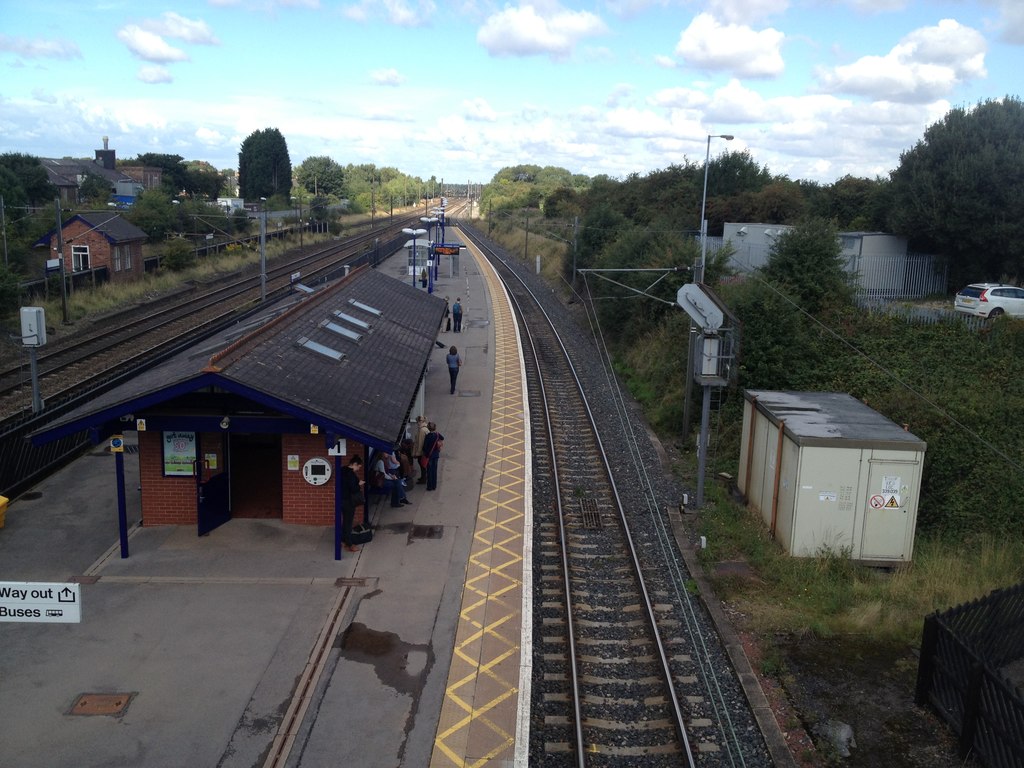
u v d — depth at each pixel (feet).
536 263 192.65
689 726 29.94
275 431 40.50
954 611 31.04
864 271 98.78
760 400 53.16
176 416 40.29
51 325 103.60
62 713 28.22
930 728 29.86
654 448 67.00
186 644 32.99
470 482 55.11
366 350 55.88
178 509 44.91
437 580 39.83
